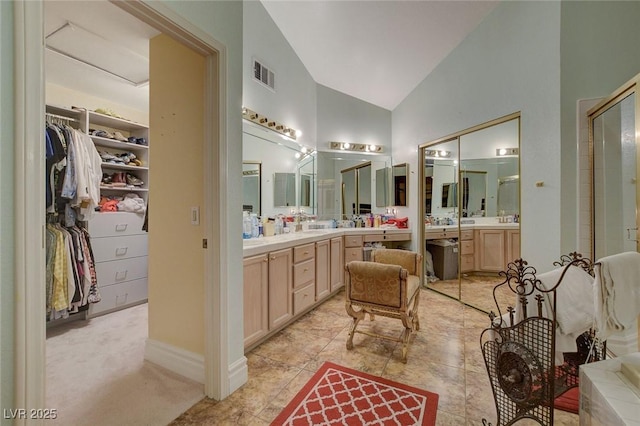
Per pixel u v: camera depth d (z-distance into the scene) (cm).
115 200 323
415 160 391
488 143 291
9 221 81
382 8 267
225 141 161
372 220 427
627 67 217
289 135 329
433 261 377
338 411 150
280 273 244
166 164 189
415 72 364
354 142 423
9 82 81
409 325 204
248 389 169
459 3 268
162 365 192
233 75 169
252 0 267
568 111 221
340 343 229
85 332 253
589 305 129
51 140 239
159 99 192
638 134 172
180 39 142
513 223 271
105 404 157
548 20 229
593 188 216
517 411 122
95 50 231
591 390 109
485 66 285
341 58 345
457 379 179
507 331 124
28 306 84
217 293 159
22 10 82
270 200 319
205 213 161
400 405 155
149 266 198
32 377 85
